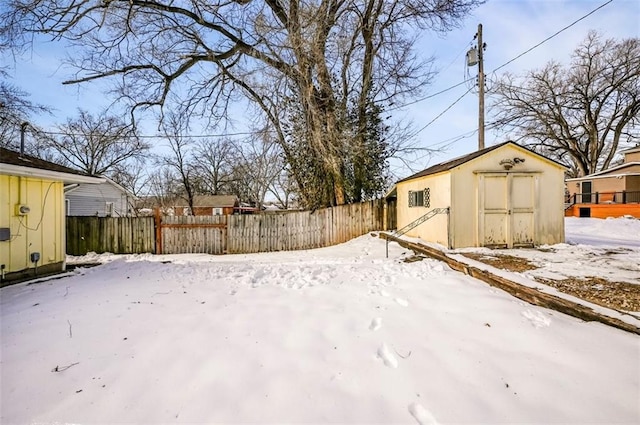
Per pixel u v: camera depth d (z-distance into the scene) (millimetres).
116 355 2490
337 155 10508
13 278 4898
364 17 11273
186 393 2037
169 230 9734
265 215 9953
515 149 7395
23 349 2576
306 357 2473
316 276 4969
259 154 11758
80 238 9664
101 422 1786
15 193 4945
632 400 1873
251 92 11156
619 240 8695
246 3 9586
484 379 2135
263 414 1856
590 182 22016
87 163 22219
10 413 1848
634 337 2535
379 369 2311
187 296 4016
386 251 7418
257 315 3318
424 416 1840
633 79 19922
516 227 7328
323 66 10328
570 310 3029
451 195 7227
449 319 3066
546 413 1812
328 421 1802
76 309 3504
